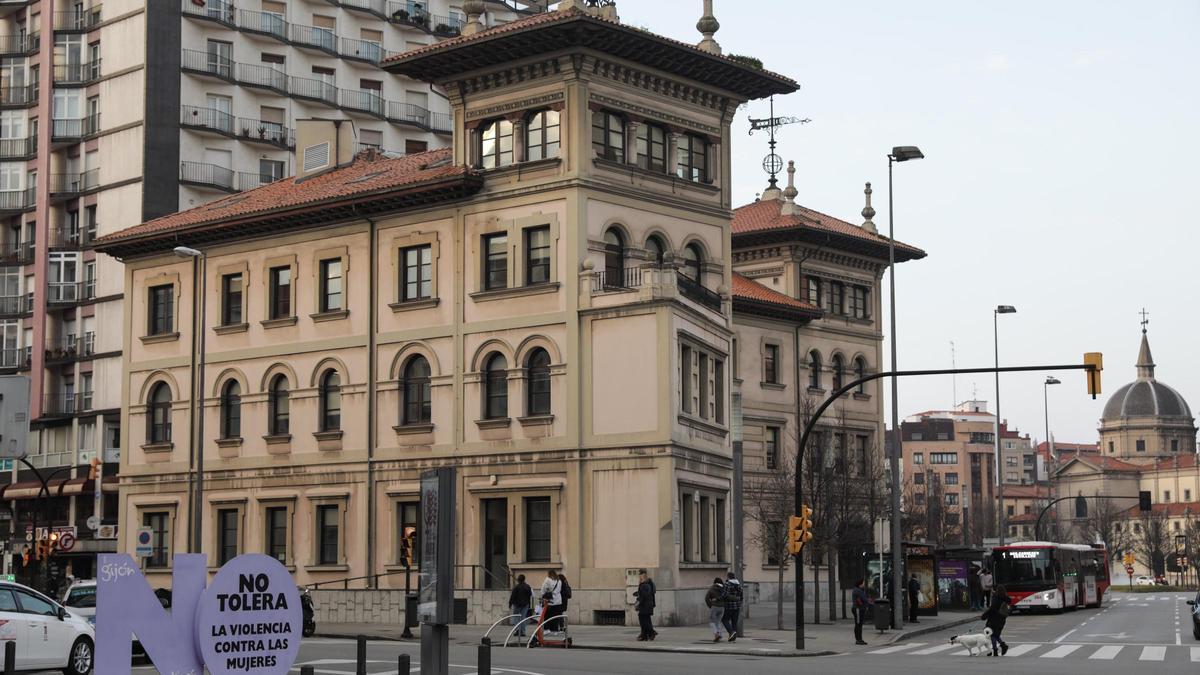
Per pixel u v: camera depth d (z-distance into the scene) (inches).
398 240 2123.5
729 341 2148.1
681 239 2076.8
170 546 2345.0
